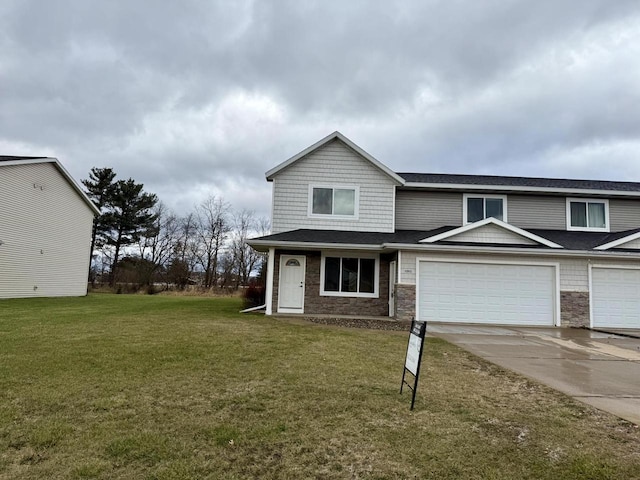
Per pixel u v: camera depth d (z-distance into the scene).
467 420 4.22
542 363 7.32
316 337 9.05
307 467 3.12
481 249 13.03
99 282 39.47
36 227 20.17
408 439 3.69
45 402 4.41
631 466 3.21
